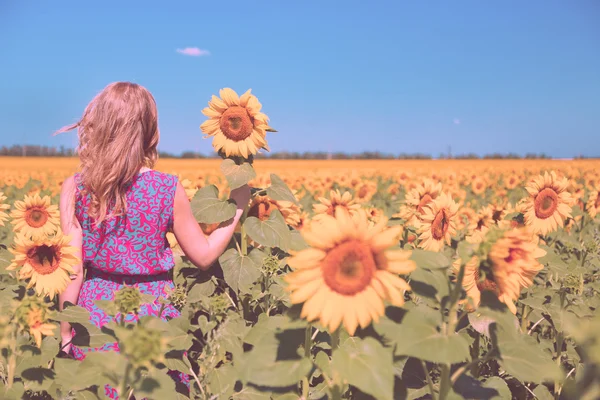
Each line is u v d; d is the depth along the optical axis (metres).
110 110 3.04
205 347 2.64
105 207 3.07
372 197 15.77
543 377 1.89
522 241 1.98
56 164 53.50
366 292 1.86
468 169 33.62
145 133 3.22
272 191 3.95
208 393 2.57
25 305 2.13
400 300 1.83
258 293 3.61
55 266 3.16
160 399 1.97
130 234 3.16
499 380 2.46
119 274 3.21
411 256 2.06
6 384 2.18
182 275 4.09
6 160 63.03
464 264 1.91
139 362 1.66
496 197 15.16
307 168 47.72
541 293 3.63
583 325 1.38
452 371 3.09
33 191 16.39
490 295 2.04
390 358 1.85
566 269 3.57
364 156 95.62
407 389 2.36
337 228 1.87
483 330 2.56
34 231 5.69
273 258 3.58
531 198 4.93
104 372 2.06
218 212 3.54
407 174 21.39
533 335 3.81
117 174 3.02
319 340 2.85
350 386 2.70
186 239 3.39
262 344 2.06
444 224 4.50
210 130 3.85
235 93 3.78
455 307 1.95
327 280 1.88
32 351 2.36
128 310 2.22
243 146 3.75
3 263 4.44
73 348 3.17
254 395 2.59
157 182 3.18
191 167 45.62
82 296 3.24
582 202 9.73
